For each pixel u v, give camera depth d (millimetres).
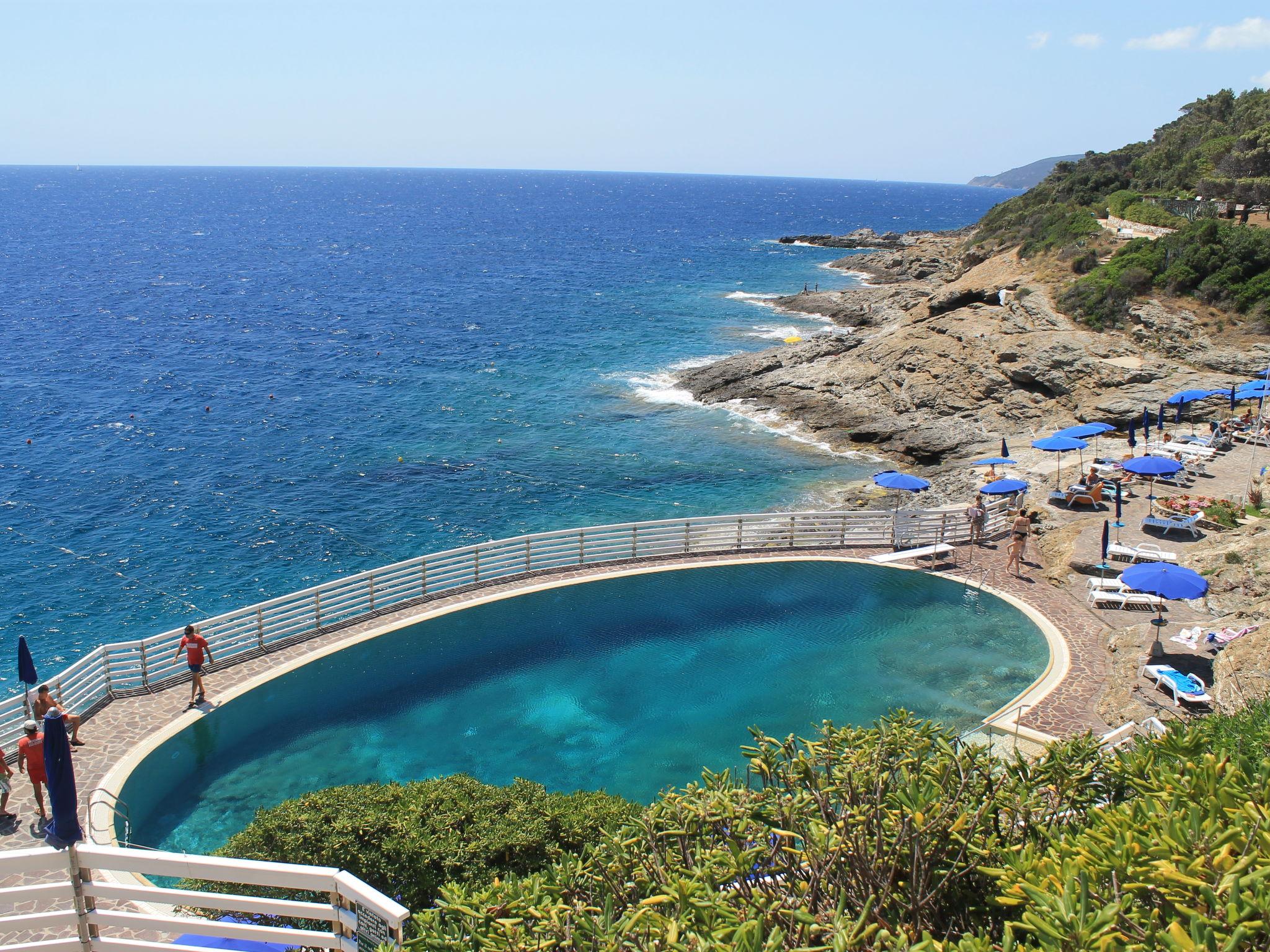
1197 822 5168
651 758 16062
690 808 8008
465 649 20125
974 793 7602
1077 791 7648
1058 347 45344
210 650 19875
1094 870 5281
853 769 7789
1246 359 41625
